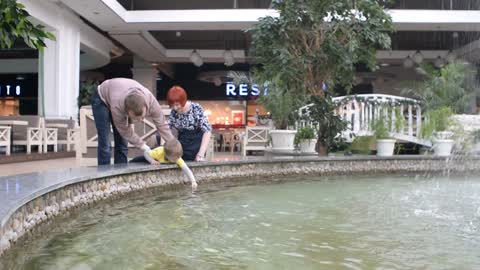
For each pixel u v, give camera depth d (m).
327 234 2.07
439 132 6.92
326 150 6.77
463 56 13.28
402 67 16.70
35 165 6.28
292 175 4.91
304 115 6.83
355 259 1.67
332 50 6.54
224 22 10.86
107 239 1.93
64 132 9.38
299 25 6.60
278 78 6.72
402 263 1.62
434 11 10.75
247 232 2.10
